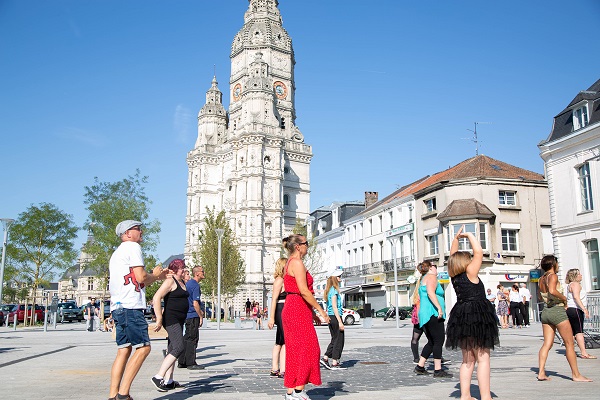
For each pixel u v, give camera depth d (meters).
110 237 45.56
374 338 22.12
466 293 6.99
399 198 47.16
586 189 26.97
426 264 10.71
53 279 46.41
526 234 39.25
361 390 8.61
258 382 9.68
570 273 12.66
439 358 10.30
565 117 29.03
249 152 83.06
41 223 45.03
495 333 6.82
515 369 11.09
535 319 36.06
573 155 27.52
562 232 28.12
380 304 50.47
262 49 91.88
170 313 8.84
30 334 29.08
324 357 11.88
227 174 89.19
